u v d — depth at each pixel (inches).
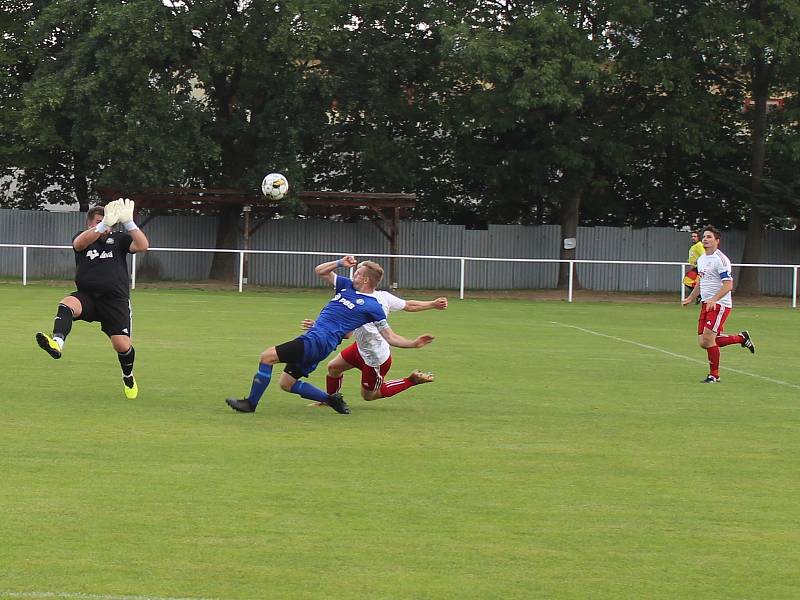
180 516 596.7
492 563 530.9
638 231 3649.1
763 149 3467.0
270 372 952.9
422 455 784.9
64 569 502.3
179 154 2974.9
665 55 3174.2
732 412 1044.5
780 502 671.8
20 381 1098.1
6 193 3641.7
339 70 3211.1
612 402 1090.1
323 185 3659.0
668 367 1430.9
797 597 493.0
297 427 887.1
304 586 488.7
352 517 607.2
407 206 3213.6
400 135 3543.3
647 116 3329.2
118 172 3009.4
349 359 993.5
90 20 2997.0
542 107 3211.1
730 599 488.1
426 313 2352.4
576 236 3535.9
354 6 3253.0
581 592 492.4
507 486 693.3
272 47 2915.8
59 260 3393.2
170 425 873.5
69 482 665.6
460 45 3029.0
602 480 719.7
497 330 1946.4
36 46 3230.8
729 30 3073.3
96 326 1720.0
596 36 3267.7
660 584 506.3
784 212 3383.4
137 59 2906.0
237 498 639.8
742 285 3499.0
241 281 2906.0
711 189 3782.0
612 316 2439.7
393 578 503.2
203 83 3218.5
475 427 914.1
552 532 589.0
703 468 768.3
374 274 956.6
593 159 3344.0
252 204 3196.4
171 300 2488.9
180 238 3467.0
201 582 490.0
